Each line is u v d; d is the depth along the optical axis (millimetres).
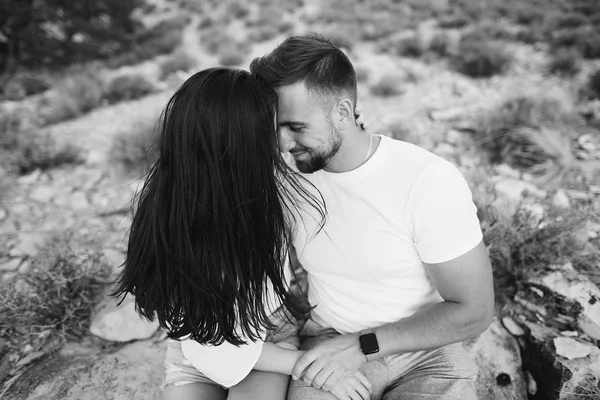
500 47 6543
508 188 3154
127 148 4363
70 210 3785
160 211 1291
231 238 1271
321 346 1500
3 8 8898
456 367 1493
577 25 7566
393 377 1569
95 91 6754
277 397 1522
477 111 4781
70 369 2078
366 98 5836
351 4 10914
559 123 4070
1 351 2225
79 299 2318
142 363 2096
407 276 1477
